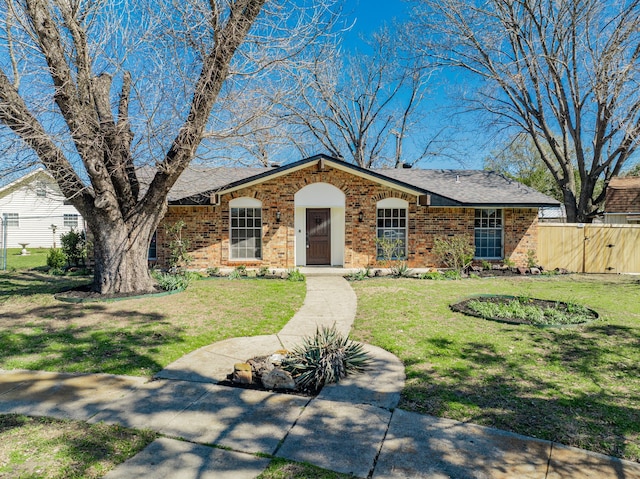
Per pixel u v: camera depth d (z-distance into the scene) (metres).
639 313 7.89
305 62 8.89
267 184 14.70
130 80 8.55
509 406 3.93
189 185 15.38
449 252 14.41
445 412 3.82
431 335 6.27
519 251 15.37
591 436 3.39
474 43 20.41
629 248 15.20
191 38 8.09
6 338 5.95
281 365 4.93
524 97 20.73
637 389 4.35
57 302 8.21
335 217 15.76
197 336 6.25
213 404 4.02
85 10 7.97
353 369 4.89
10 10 7.09
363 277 12.72
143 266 9.34
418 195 14.62
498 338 6.09
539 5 18.31
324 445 3.27
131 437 3.37
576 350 5.57
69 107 7.46
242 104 9.02
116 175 8.59
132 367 4.97
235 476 2.86
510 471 2.92
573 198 20.02
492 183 16.97
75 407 3.90
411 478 2.84
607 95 16.27
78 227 29.16
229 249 14.75
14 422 3.58
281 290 10.25
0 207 27.48
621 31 15.20
